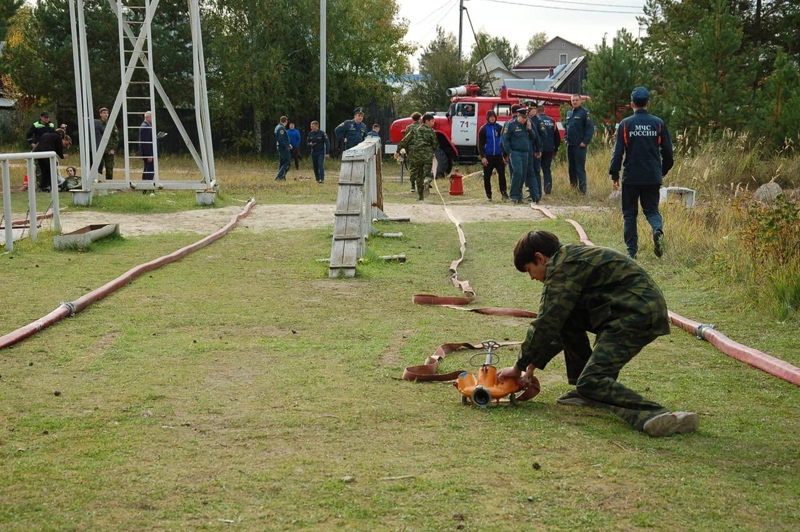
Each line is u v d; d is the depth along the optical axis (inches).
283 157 960.3
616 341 175.9
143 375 213.0
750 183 712.4
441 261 406.6
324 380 209.6
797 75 811.4
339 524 128.6
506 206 645.9
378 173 541.6
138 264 385.4
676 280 352.8
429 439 166.7
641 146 391.9
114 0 641.6
